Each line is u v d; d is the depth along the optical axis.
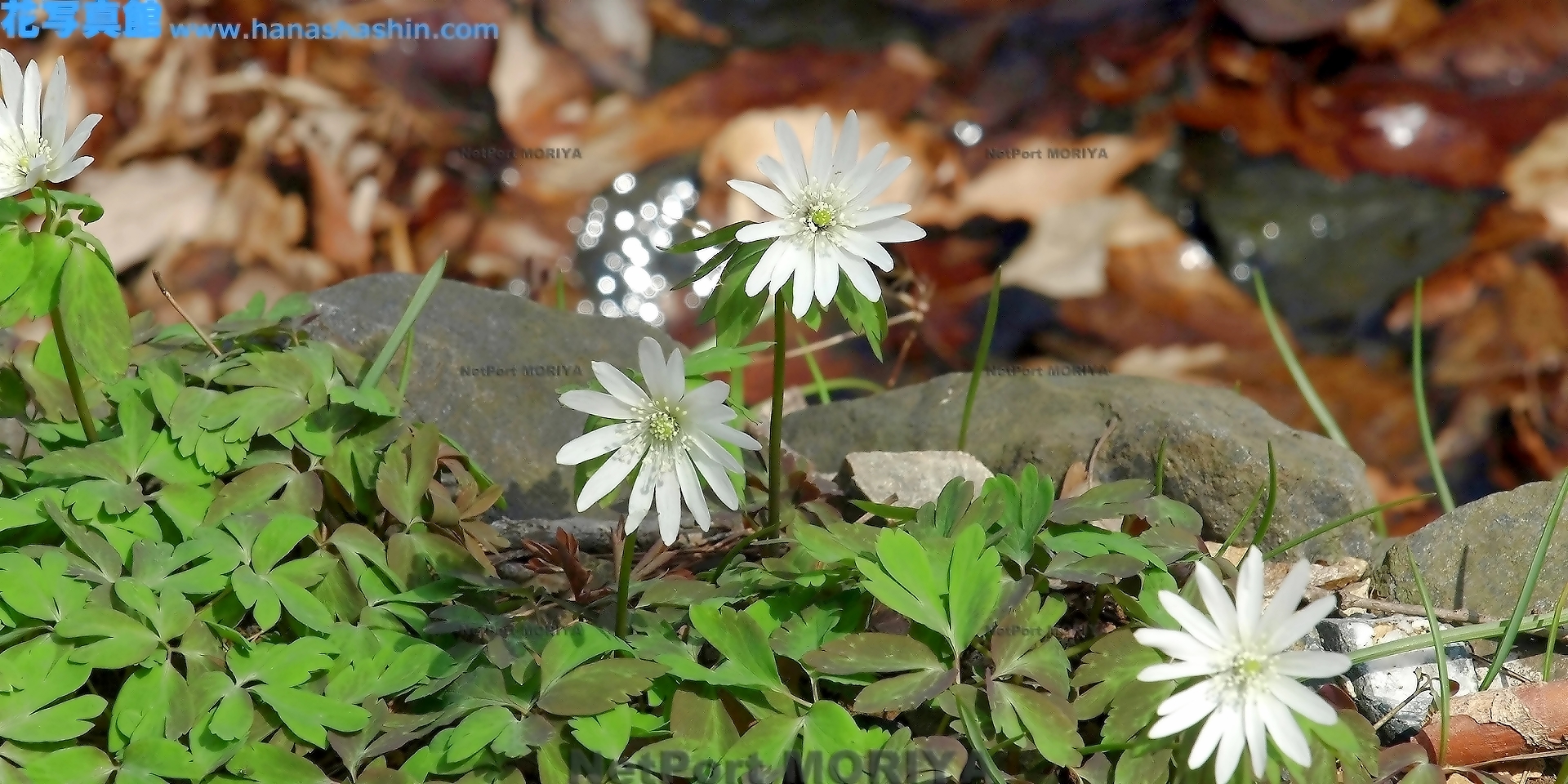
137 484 0.61
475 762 0.57
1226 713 0.55
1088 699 0.58
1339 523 0.65
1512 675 0.63
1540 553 0.62
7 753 0.57
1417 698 0.61
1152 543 0.61
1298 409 1.00
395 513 0.61
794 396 0.83
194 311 1.03
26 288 0.58
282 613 0.61
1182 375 1.02
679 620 0.61
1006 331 1.04
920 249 1.10
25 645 0.58
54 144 0.58
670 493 0.56
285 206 1.10
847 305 0.59
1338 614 0.65
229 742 0.57
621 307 1.10
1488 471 0.97
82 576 0.59
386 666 0.59
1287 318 1.06
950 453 0.68
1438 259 1.07
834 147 0.57
